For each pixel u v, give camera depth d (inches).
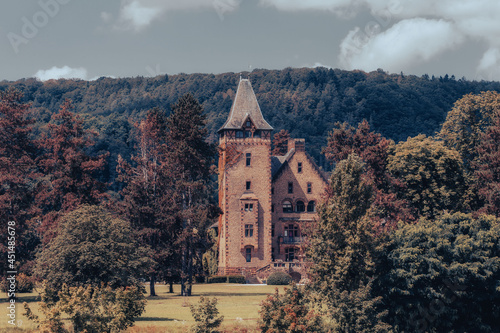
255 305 2561.5
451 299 2187.5
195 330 1749.5
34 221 3572.8
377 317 1974.7
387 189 3348.9
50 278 2182.6
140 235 3065.9
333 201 2288.4
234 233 4023.1
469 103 3833.7
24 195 3142.2
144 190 3238.2
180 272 3068.4
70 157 3203.7
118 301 1795.0
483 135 3516.2
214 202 3361.2
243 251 4015.8
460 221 2381.9
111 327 1732.3
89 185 3245.6
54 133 3356.3
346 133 3511.3
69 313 1621.6
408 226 2363.4
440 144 3462.1
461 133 3853.3
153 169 3309.5
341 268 2118.6
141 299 1924.2
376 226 2314.2
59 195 3250.5
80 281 2193.7
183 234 3041.3
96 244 2215.8
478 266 2171.5
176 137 3238.2
